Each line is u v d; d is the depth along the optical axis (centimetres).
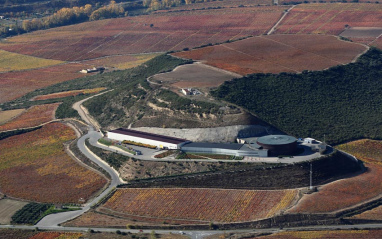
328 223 16688
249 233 16288
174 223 17162
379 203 17612
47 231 17238
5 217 18525
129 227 17112
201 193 18612
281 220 16825
